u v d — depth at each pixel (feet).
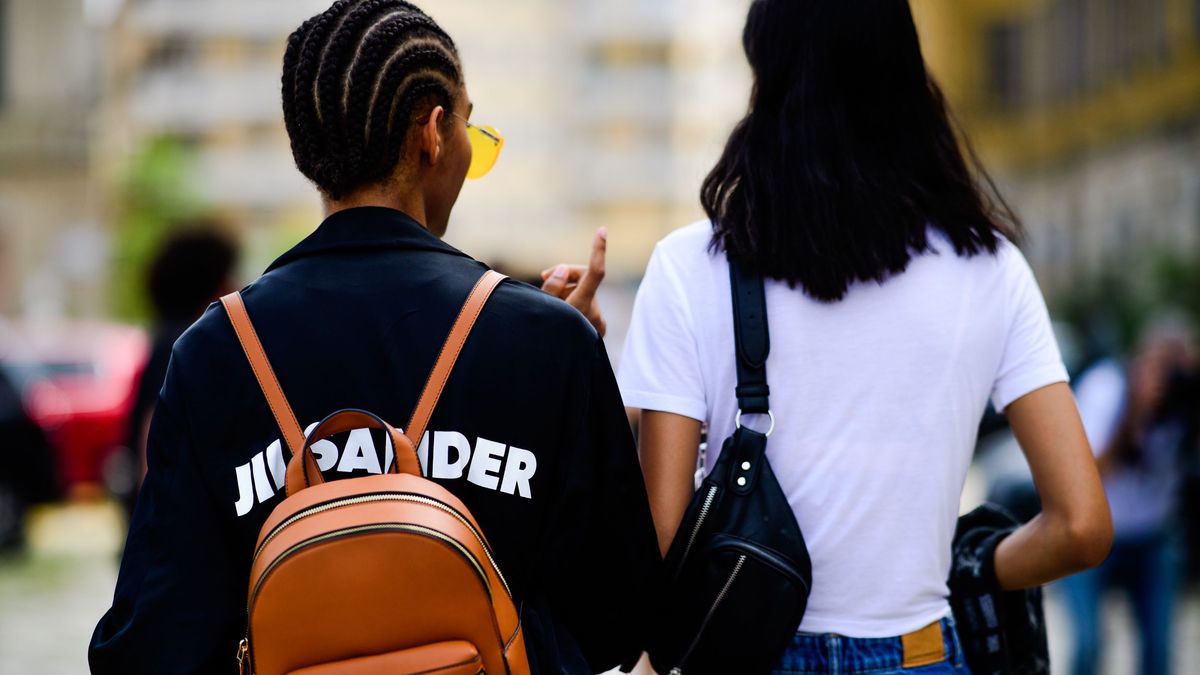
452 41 8.73
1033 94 137.18
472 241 214.90
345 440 7.94
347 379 8.02
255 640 7.42
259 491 7.93
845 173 9.53
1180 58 107.86
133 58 208.03
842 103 9.75
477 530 7.67
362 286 8.21
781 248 9.43
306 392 8.00
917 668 9.42
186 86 198.49
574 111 215.51
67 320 148.87
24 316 158.51
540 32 215.72
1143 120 114.42
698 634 9.23
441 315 8.15
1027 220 137.69
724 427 9.64
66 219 161.27
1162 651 24.02
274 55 199.72
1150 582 24.04
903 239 9.43
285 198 198.08
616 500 8.39
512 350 8.14
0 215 159.94
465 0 213.05
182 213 126.72
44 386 55.72
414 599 7.38
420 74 8.39
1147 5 113.60
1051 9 132.67
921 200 9.66
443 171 8.73
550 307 8.36
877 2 9.77
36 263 160.15
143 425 19.26
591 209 216.33
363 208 8.43
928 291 9.52
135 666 7.79
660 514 9.49
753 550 9.11
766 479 9.31
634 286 196.95
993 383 9.82
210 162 198.90
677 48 214.69
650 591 8.63
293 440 7.91
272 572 7.36
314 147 8.38
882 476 9.38
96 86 184.14
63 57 161.27
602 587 8.51
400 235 8.37
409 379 8.02
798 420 9.43
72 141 161.07
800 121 9.66
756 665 9.21
